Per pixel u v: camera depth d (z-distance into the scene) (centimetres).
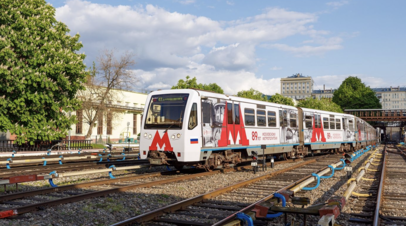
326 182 1283
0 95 2084
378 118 7306
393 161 2394
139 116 5400
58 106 2323
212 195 942
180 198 938
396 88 17650
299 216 748
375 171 1706
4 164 1767
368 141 4238
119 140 4650
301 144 2286
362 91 7688
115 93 4350
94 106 3962
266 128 1847
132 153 2839
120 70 3972
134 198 905
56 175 1058
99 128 4612
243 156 1733
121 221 639
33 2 2228
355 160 2342
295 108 2211
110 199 870
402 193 1070
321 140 2564
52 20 2344
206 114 1413
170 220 689
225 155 1550
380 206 855
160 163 1367
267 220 709
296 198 664
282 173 1540
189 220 700
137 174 1485
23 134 2217
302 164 1925
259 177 1298
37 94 2133
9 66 1986
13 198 873
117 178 1213
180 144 1325
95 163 1766
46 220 681
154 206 830
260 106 1808
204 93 1421
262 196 959
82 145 3344
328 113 2723
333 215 525
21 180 945
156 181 1144
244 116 1662
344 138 3006
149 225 664
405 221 737
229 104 1562
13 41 2016
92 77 3953
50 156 2322
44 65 2145
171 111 1377
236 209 798
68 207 788
